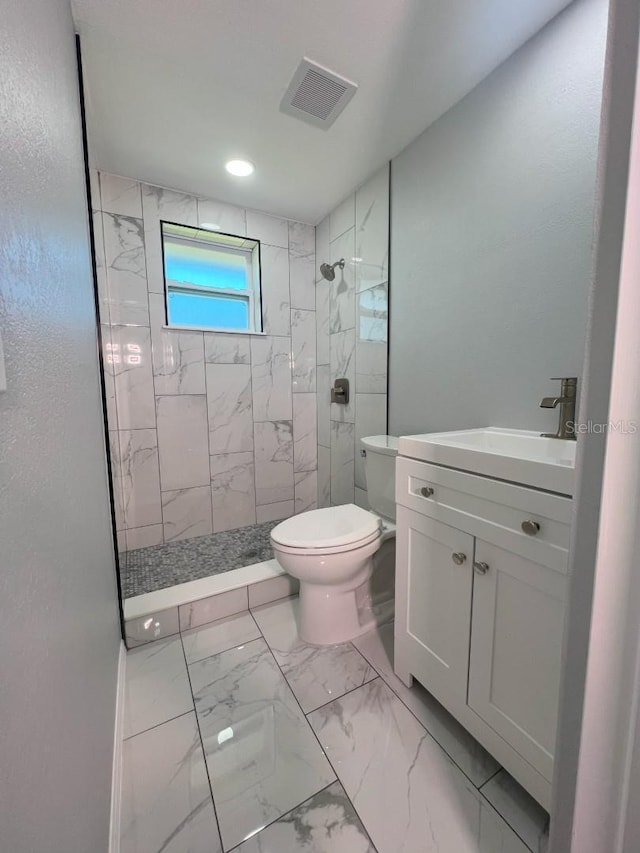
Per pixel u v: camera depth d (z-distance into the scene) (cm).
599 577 47
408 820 79
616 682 48
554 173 111
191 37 112
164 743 98
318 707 109
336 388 232
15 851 31
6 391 34
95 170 186
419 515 106
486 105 129
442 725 102
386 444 164
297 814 81
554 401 104
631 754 49
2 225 35
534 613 75
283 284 245
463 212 142
